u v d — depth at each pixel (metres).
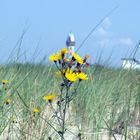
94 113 4.79
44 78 6.03
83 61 3.51
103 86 6.08
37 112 4.74
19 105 5.22
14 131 4.68
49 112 4.83
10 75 5.59
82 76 3.48
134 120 4.46
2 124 4.65
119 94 5.39
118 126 4.85
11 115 4.96
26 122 4.73
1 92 4.81
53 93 5.26
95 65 6.30
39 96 5.30
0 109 4.66
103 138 4.74
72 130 4.93
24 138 4.51
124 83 5.60
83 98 5.37
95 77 6.12
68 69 3.39
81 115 5.00
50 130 4.77
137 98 4.60
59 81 5.73
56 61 3.37
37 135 4.60
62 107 4.76
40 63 6.30
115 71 6.59
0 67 5.72
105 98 5.38
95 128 4.43
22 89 5.42
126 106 4.32
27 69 6.04
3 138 4.62
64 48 3.38
